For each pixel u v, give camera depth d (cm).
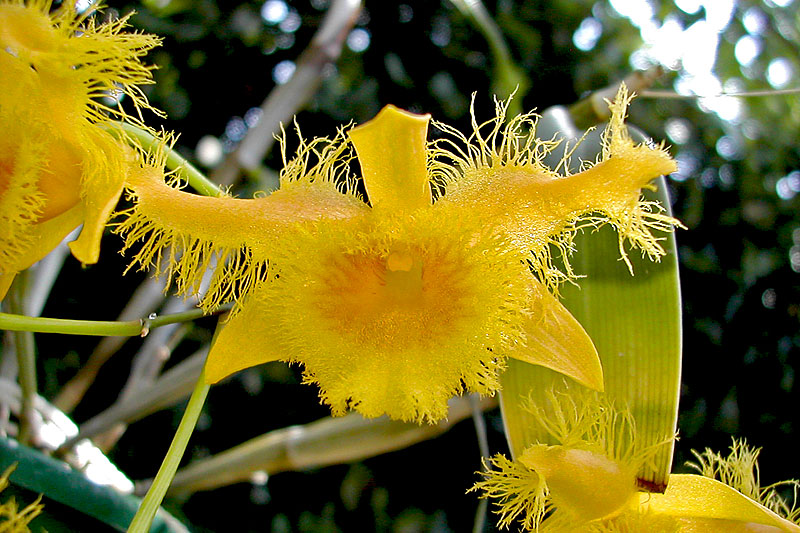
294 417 20
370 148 9
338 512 20
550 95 19
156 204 9
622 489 10
